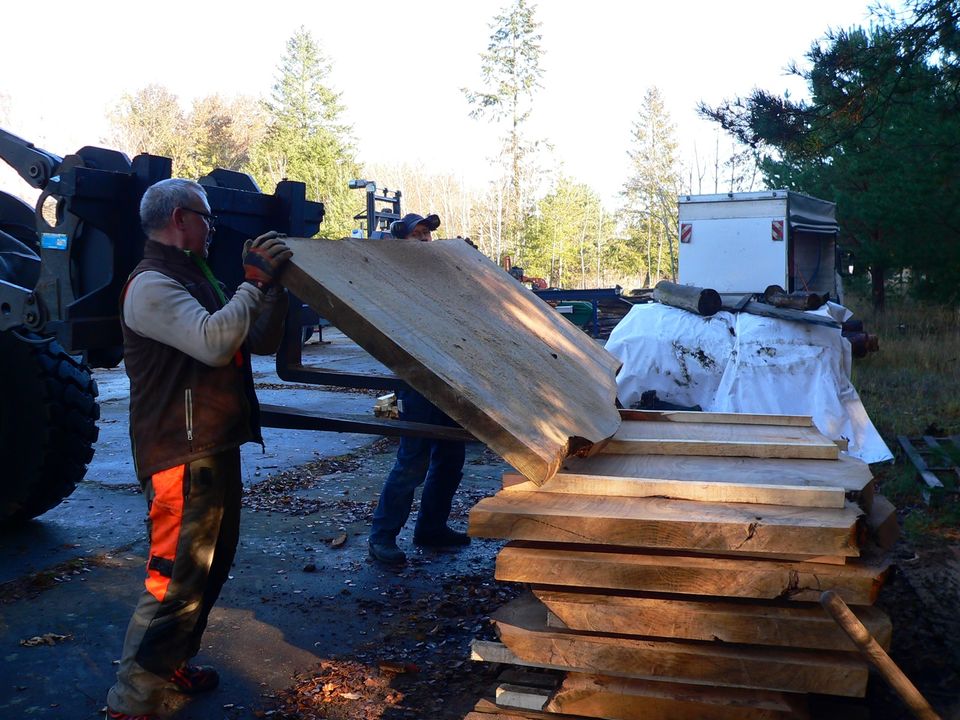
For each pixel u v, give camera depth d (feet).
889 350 45.70
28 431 17.06
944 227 47.03
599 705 7.67
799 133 29.89
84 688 11.09
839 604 6.40
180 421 9.37
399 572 15.49
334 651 12.23
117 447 26.48
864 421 24.34
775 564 7.38
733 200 43.19
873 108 30.14
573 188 203.51
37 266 15.80
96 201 11.09
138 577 15.14
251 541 17.16
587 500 8.07
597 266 213.46
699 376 25.22
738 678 7.31
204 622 10.74
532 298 13.88
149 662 9.40
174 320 9.06
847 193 53.83
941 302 55.98
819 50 29.01
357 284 8.70
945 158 39.91
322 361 49.24
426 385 7.55
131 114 198.29
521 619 8.04
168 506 9.40
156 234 9.71
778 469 8.96
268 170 178.91
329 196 166.91
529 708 7.90
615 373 13.37
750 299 26.84
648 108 203.92
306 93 181.88
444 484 16.78
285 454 25.55
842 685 7.12
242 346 10.07
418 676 11.43
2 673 11.44
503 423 7.40
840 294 51.52
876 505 8.87
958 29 27.22
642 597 7.64
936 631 12.51
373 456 25.41
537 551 7.80
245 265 8.64
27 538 17.24
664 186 199.41
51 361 17.12
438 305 9.78
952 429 27.12
